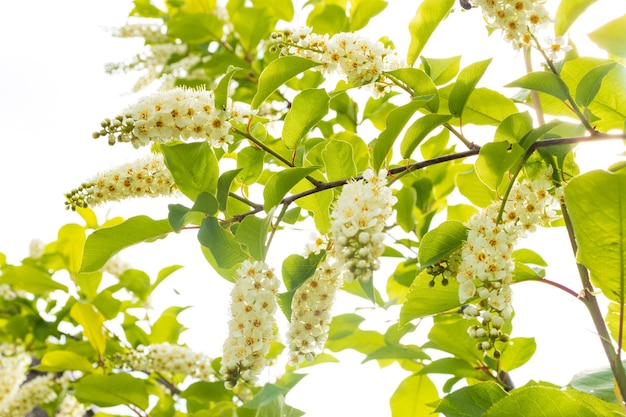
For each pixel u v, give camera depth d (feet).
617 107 4.90
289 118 4.71
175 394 6.51
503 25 4.57
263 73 4.65
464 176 5.30
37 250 7.01
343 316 5.63
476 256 4.46
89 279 6.71
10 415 6.28
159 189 4.84
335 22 6.33
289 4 6.82
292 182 4.56
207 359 6.28
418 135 4.61
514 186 4.62
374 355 5.44
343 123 6.28
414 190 5.74
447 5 4.84
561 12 4.64
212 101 4.66
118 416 5.87
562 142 4.51
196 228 4.75
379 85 4.86
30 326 6.84
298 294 4.59
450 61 5.09
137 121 4.59
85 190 4.83
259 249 4.53
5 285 7.04
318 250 4.61
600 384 4.66
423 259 4.53
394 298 5.78
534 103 4.87
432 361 5.31
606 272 4.40
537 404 4.33
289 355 4.61
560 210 4.70
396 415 5.51
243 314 4.51
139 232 4.70
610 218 4.33
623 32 4.68
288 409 4.98
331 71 4.80
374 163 4.55
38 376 6.62
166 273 6.75
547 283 4.64
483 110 5.00
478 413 4.55
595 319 4.57
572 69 4.91
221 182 4.62
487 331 4.44
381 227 4.37
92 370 5.93
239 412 4.79
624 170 4.39
